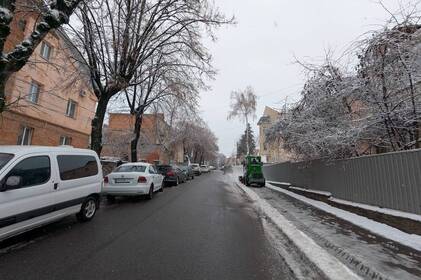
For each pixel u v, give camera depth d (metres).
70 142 21.61
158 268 4.65
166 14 14.30
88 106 24.17
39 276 4.21
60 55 17.69
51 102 18.72
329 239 6.26
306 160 13.89
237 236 6.81
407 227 6.48
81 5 12.22
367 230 7.02
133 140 21.53
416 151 6.45
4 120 14.81
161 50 15.45
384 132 9.28
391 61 8.41
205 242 6.21
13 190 5.45
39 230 6.87
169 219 8.55
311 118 11.19
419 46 8.01
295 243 6.01
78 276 4.25
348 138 8.99
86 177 7.89
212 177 37.88
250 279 4.32
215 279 4.29
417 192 6.40
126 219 8.40
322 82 10.84
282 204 11.81
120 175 12.08
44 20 7.74
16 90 15.11
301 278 4.39
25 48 7.35
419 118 8.24
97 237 6.37
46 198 6.27
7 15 7.03
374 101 8.77
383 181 7.68
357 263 4.82
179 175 23.72
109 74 13.40
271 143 16.20
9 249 5.41
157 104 21.20
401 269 4.52
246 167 23.23
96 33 13.17
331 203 10.79
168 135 34.72
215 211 10.25
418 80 7.95
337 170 10.62
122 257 5.11
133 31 13.08
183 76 17.59
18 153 5.82
